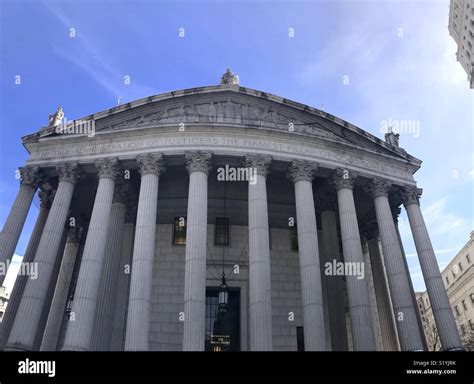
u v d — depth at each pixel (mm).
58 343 33250
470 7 69750
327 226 35750
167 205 38031
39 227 33406
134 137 32062
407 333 28734
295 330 35375
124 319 31859
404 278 30594
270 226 39531
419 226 34125
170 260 36688
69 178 31406
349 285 29234
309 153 32500
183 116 33469
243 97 34750
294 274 37781
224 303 30469
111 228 32656
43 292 27266
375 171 34594
